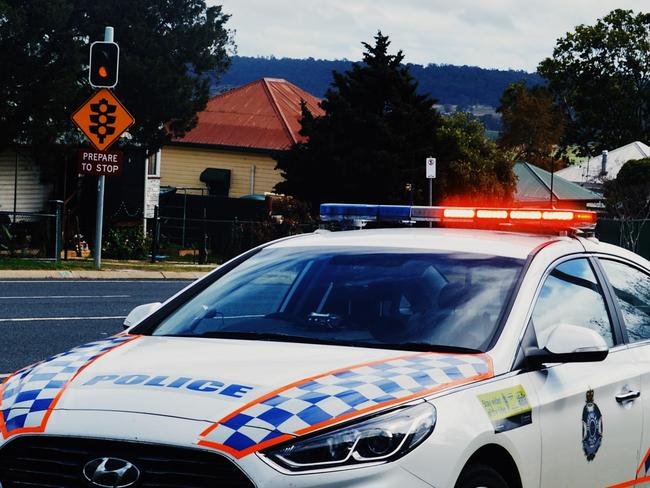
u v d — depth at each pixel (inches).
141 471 175.2
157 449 175.6
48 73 1286.9
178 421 177.0
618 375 244.7
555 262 245.8
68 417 182.5
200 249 1362.0
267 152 2539.4
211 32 1438.2
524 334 221.1
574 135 4520.2
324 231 278.7
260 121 2677.2
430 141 1952.5
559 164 4296.3
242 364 198.2
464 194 2181.3
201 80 1482.5
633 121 4448.8
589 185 3678.6
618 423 240.5
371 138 1865.2
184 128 1515.7
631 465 247.0
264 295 240.1
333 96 1886.1
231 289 246.4
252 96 2807.6
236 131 2623.0
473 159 2234.3
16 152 1400.1
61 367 205.6
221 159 2561.5
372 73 1914.4
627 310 264.8
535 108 4158.5
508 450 200.8
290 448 173.2
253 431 174.2
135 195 1531.7
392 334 218.8
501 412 200.5
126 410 181.0
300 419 176.6
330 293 235.1
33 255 1246.3
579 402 226.7
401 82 1919.3
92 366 203.5
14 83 1267.2
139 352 211.0
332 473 172.6
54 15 1242.6
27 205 1455.5
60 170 1451.8
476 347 214.5
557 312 237.1
